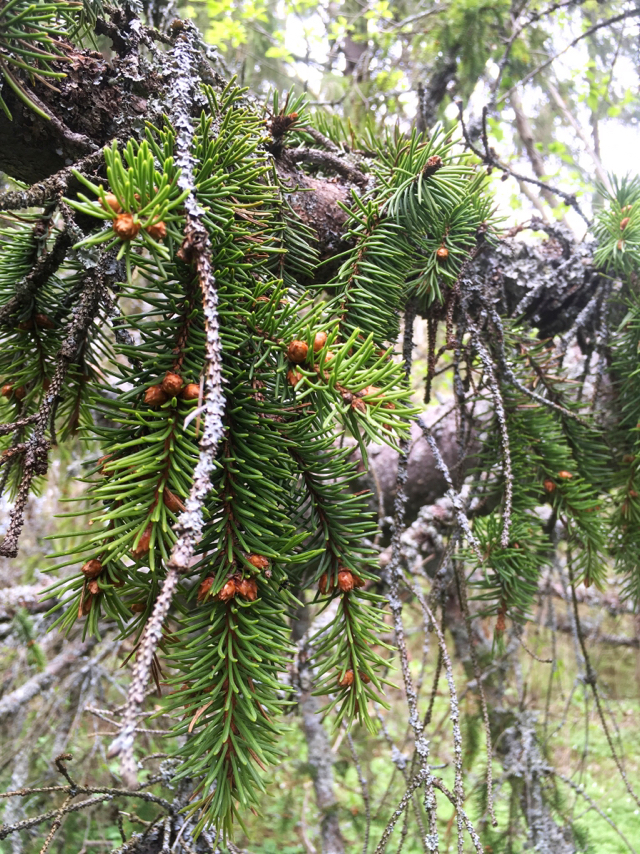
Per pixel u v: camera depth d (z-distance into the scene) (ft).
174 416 0.67
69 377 0.95
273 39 3.26
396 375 0.72
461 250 1.03
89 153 0.88
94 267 0.84
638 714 4.07
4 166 0.92
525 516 1.16
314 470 0.79
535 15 1.70
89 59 0.90
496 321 1.14
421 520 2.07
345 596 0.78
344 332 0.89
